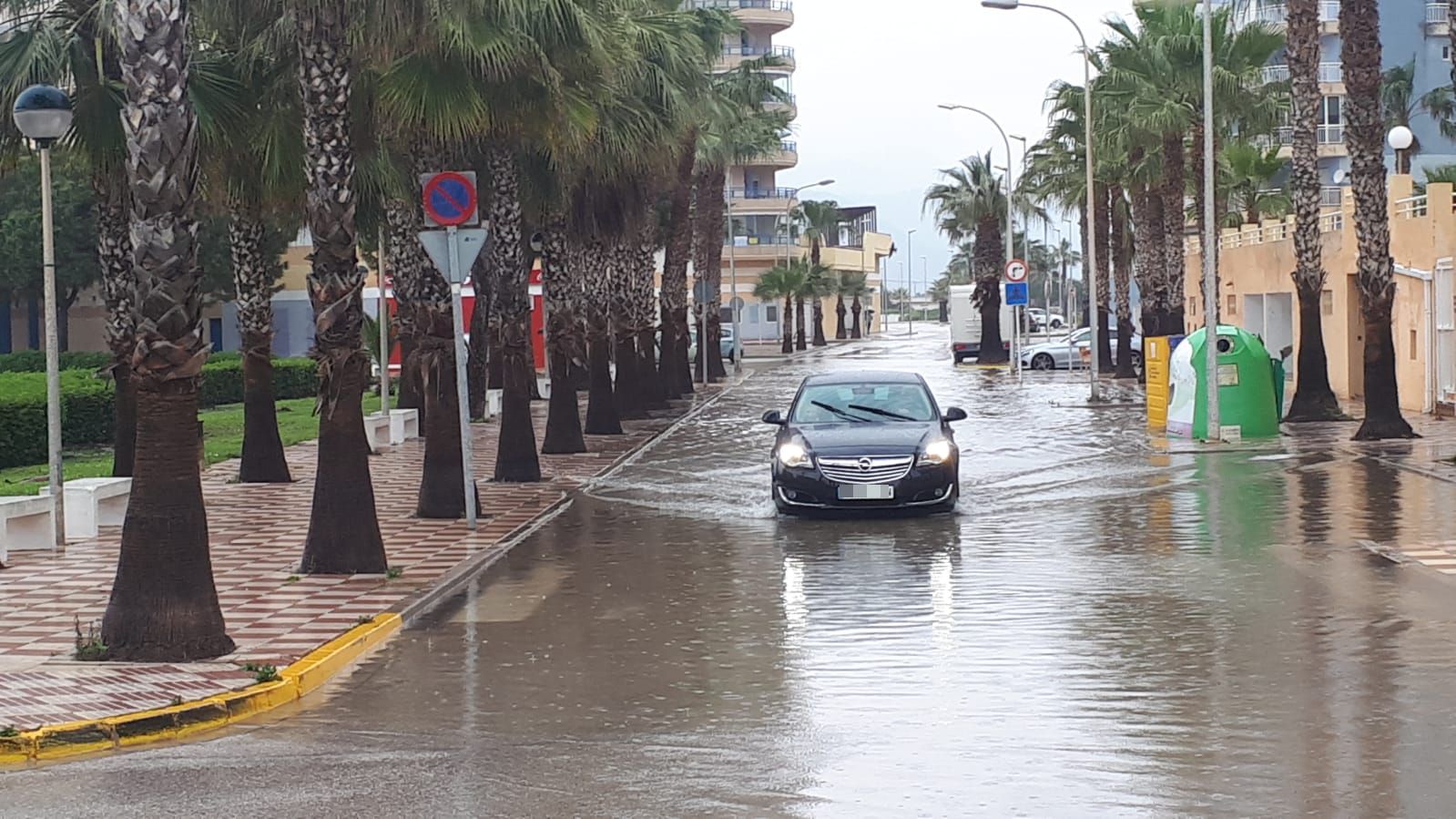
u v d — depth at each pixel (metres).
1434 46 68.19
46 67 18.14
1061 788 7.23
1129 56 41.84
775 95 55.12
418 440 33.84
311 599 13.52
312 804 7.30
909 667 10.22
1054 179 63.81
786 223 110.25
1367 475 21.78
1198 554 15.05
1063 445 28.69
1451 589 12.65
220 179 18.86
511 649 11.38
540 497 21.98
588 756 8.10
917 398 20.20
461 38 16.53
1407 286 33.81
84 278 56.00
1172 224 43.00
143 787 7.74
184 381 11.02
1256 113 42.66
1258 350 28.45
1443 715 8.50
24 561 16.56
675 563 15.62
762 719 8.87
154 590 10.89
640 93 26.78
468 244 17.53
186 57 11.04
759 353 94.88
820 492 18.42
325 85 14.79
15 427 29.33
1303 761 7.62
